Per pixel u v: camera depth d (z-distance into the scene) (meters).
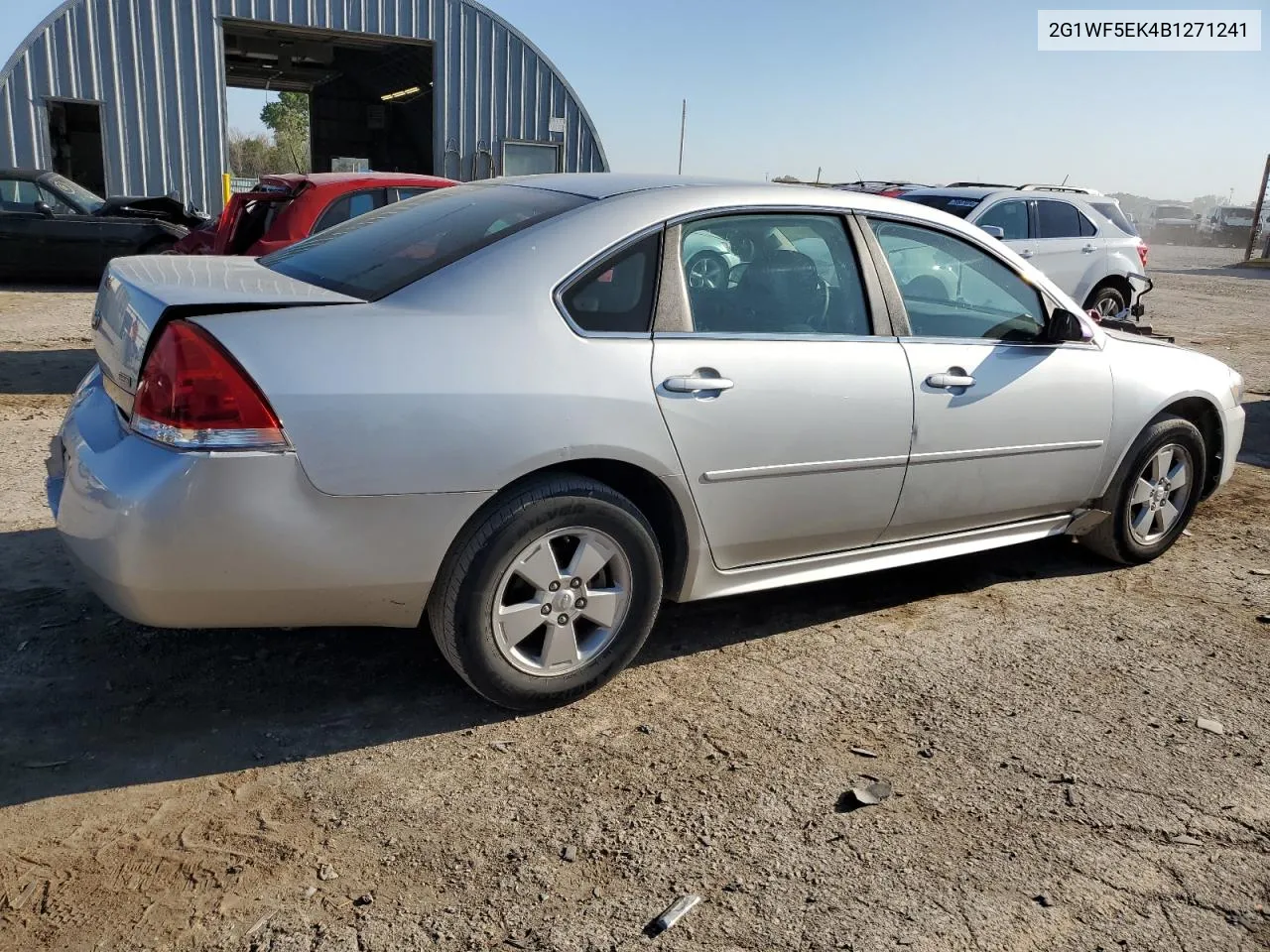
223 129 20.00
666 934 2.36
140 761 2.93
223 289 2.99
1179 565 4.93
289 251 3.80
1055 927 2.45
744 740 3.20
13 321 10.95
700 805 2.85
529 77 22.67
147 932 2.29
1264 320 15.68
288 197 8.00
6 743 2.97
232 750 3.01
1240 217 45.44
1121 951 2.39
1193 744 3.29
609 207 3.33
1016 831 2.80
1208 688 3.68
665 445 3.22
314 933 2.31
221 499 2.65
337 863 2.55
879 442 3.70
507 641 3.13
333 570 2.81
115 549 2.68
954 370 3.89
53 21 18.22
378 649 3.67
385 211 3.96
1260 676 3.79
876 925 2.43
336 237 3.75
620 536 3.22
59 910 2.33
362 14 20.84
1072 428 4.29
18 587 3.95
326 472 2.73
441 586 3.02
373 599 2.92
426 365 2.86
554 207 3.39
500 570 3.03
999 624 4.17
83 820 2.65
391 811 2.76
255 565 2.72
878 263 3.83
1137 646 4.01
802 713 3.38
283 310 2.83
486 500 2.96
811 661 3.76
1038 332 4.30
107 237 14.15
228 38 23.03
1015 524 4.37
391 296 3.03
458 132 22.22
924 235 4.00
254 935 2.30
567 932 2.36
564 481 3.11
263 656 3.56
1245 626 4.24
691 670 3.65
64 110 19.31
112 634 3.64
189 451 2.64
